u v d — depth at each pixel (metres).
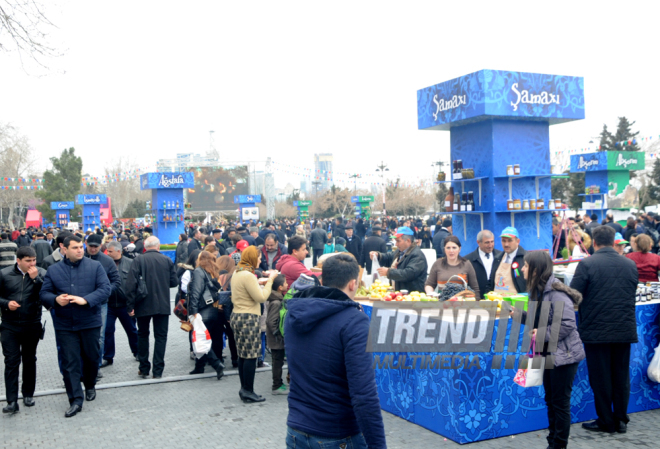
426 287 6.38
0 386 6.95
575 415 5.24
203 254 7.31
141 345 7.30
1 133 27.30
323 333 2.69
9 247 10.57
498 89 8.93
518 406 4.95
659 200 44.59
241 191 70.25
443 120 9.88
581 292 4.86
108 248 8.05
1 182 55.88
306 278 4.09
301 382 2.74
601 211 27.78
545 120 9.79
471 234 10.15
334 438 2.65
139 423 5.54
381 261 9.24
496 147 9.48
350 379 2.57
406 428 5.14
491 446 4.66
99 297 5.96
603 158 27.91
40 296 5.89
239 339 6.16
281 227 25.44
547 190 9.97
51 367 7.95
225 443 4.96
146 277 7.13
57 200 60.94
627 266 4.82
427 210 74.94
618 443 4.69
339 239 15.71
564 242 10.97
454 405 4.71
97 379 7.21
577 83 9.67
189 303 7.03
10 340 5.95
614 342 4.80
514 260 5.92
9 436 5.26
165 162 70.25
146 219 56.09
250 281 6.06
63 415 5.84
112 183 84.12
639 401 5.55
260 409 5.90
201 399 6.29
